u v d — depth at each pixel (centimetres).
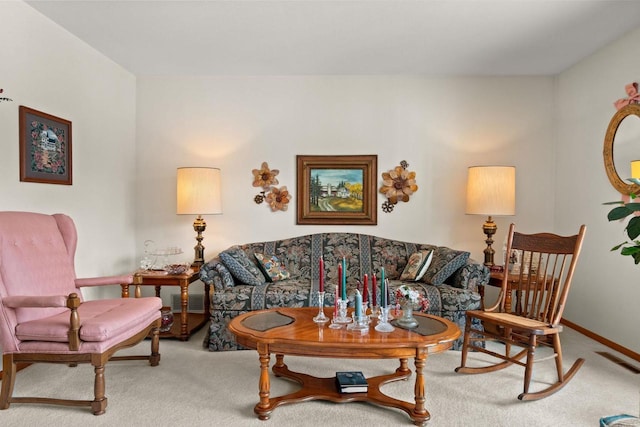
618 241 342
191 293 452
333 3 293
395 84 446
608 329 355
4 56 280
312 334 233
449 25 325
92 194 380
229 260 354
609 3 288
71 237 299
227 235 453
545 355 327
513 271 383
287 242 427
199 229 424
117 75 418
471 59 398
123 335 251
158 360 304
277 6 297
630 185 322
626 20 314
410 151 446
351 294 350
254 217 452
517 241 304
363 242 423
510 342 272
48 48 321
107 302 285
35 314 246
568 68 420
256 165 452
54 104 329
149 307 283
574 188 408
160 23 327
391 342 220
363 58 398
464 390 262
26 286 251
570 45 362
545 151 443
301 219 448
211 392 259
